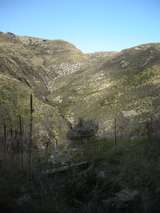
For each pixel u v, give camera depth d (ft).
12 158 142.00
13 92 410.31
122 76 615.16
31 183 95.20
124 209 81.10
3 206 59.47
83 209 80.84
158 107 358.23
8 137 231.50
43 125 360.07
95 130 219.20
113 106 468.34
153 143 121.19
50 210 67.41
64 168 109.91
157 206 79.05
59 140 341.00
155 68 560.61
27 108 385.29
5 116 326.85
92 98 556.92
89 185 95.50
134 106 419.33
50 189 91.50
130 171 98.32
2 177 98.02
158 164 100.12
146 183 89.97
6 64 605.73
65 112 524.11
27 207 63.72
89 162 112.68
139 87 505.25
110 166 105.91
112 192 89.66
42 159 135.54
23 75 629.10
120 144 134.31
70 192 92.02
